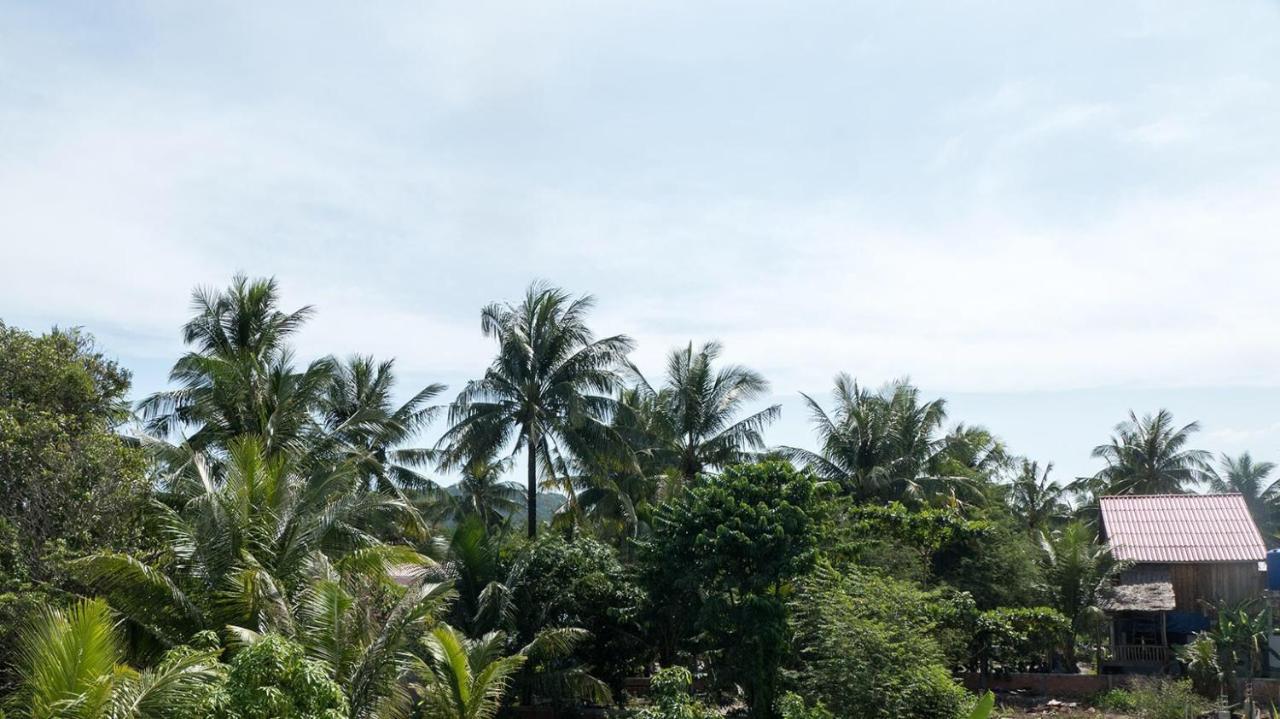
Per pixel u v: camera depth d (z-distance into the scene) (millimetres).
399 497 29203
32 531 18531
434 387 37656
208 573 18547
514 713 28125
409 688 21375
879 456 42688
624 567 30656
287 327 30531
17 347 20812
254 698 13312
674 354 40156
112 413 23094
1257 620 30781
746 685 26906
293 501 21234
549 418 32688
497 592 26672
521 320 33406
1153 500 39375
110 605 17484
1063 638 34125
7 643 16938
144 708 12344
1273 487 65938
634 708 26047
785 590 26969
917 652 23828
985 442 53438
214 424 26688
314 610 17016
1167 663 33750
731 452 39500
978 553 34500
